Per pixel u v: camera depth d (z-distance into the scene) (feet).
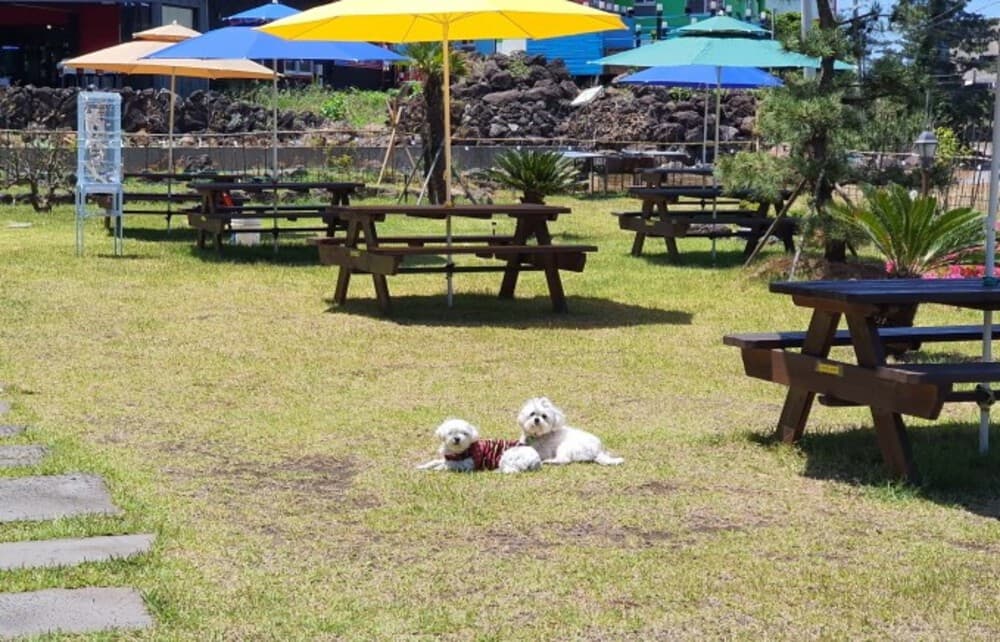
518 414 23.85
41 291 40.40
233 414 25.80
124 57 61.57
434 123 68.18
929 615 15.29
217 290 41.52
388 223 64.08
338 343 33.30
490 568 16.74
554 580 16.30
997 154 22.91
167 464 21.91
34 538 17.84
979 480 21.04
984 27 88.12
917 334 23.35
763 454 22.68
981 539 18.22
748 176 44.60
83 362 30.55
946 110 87.71
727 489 20.54
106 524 18.35
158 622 14.83
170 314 37.06
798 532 18.39
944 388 19.69
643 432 24.57
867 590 16.07
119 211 49.83
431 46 67.31
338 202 53.26
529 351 32.65
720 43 54.39
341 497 19.99
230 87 114.42
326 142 90.27
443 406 26.71
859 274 44.65
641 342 33.94
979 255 37.70
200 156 82.79
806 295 21.74
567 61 119.55
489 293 42.50
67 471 21.16
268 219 63.62
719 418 25.94
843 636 14.62
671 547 17.67
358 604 15.48
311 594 15.80
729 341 23.94
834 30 44.06
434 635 14.57
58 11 109.81
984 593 16.06
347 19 38.14
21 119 90.79
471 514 19.01
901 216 38.01
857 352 21.15
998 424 25.12
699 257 52.65
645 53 56.59
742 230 57.72
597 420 25.72
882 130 46.21
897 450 20.89
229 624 14.80
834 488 20.65
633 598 15.75
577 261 38.68
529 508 19.34
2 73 112.47
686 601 15.66
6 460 21.75
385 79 125.90
